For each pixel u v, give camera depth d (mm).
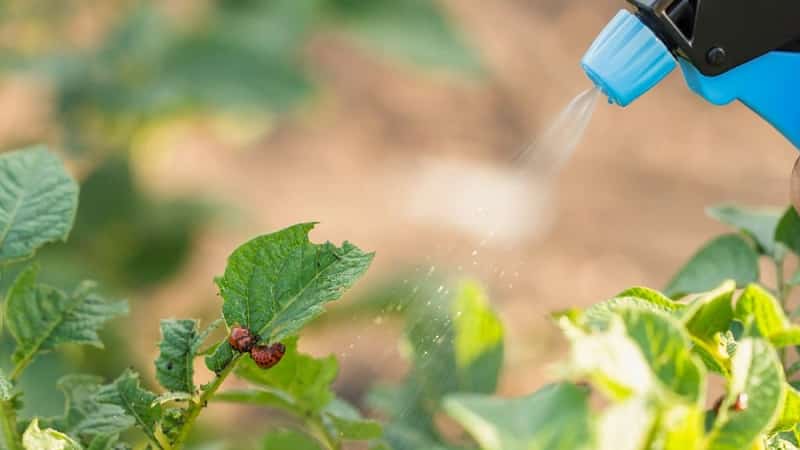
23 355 1197
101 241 3367
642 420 685
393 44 3562
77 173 3543
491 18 6629
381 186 5633
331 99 5871
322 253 1041
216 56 3371
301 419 1263
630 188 5664
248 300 1045
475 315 1275
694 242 5379
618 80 1319
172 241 3443
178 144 5629
